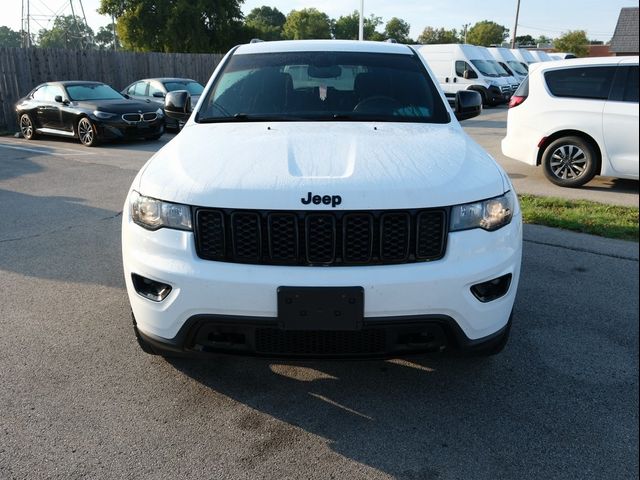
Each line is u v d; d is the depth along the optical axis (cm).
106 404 282
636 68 733
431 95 382
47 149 1197
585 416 275
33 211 661
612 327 369
